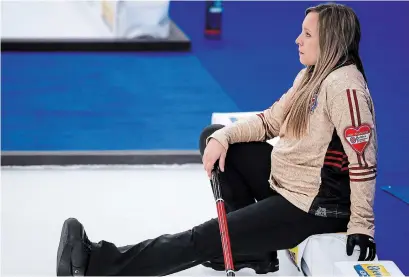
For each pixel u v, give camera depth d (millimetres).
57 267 6191
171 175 9617
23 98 11812
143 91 12133
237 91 12102
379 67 12633
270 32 14617
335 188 6281
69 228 6312
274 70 12930
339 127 6055
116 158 9852
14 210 8570
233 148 6984
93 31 14273
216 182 6711
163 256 6309
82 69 13000
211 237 6348
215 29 14492
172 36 14039
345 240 6332
